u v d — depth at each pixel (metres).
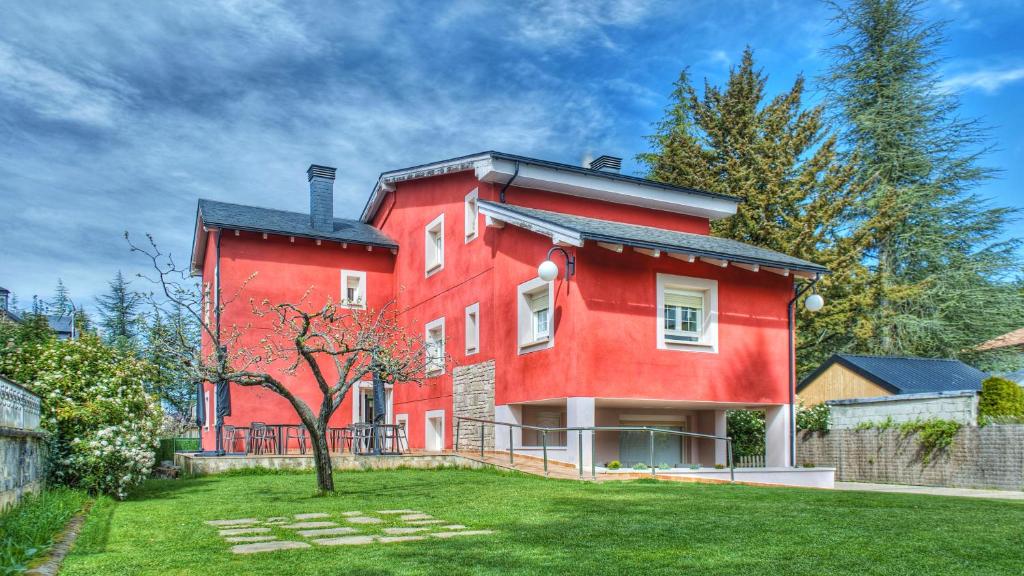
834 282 27.08
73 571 5.45
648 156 34.59
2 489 7.43
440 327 19.09
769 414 16.08
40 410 9.84
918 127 34.09
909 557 5.74
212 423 19.98
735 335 15.47
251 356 17.23
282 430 18.72
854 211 32.22
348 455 15.17
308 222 21.66
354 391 20.39
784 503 9.04
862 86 35.41
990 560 5.64
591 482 11.60
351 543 6.52
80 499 9.51
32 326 14.49
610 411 17.05
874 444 18.22
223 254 19.38
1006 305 31.30
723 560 5.66
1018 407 15.74
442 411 18.55
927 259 32.56
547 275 13.46
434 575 5.20
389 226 22.27
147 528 7.64
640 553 5.93
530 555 5.87
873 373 21.59
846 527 7.15
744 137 29.56
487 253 16.97
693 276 15.18
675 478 12.49
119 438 10.38
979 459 15.60
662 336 14.66
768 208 27.80
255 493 10.98
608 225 15.68
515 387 15.52
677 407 16.78
